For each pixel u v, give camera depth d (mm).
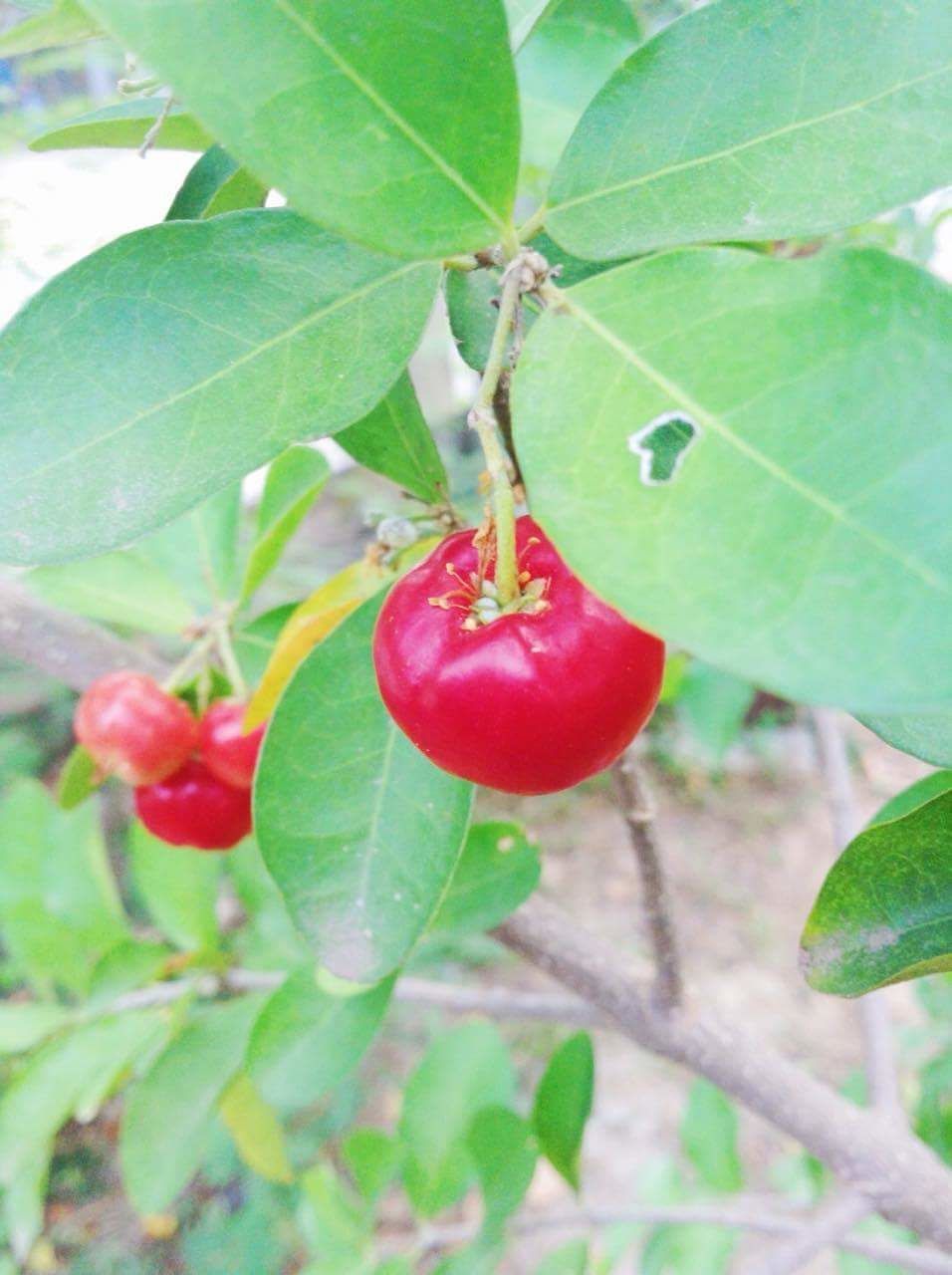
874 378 69
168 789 159
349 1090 441
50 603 176
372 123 77
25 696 540
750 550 65
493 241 82
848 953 100
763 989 519
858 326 70
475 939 481
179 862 201
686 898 569
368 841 117
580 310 77
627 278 78
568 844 604
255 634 170
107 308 95
